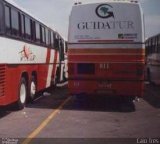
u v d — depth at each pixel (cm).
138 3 1387
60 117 1211
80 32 1405
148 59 2850
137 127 1052
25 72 1410
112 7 1391
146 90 2342
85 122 1123
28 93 1465
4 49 1124
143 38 1384
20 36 1315
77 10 1410
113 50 1387
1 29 1098
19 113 1292
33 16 1548
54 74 2153
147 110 1401
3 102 1123
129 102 1648
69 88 1414
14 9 1246
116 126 1063
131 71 1384
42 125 1066
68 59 1413
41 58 1720
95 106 1498
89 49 1398
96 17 1397
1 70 1098
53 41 2084
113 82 1390
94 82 1398
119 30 1388
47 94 1962
